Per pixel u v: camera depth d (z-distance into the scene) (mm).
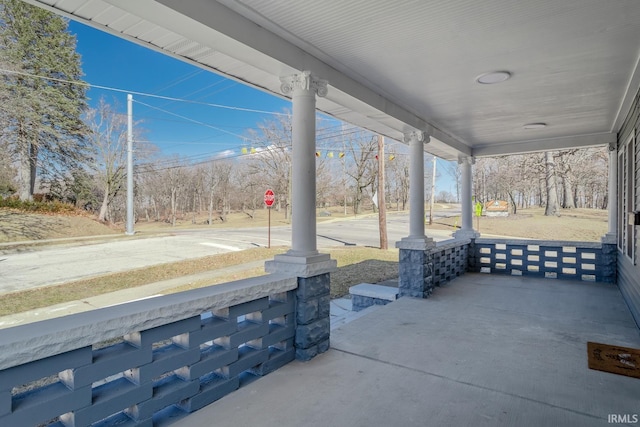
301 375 2342
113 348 1656
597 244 5453
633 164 3918
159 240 14016
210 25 1988
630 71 3004
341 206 33125
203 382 2037
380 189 11656
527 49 2613
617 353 2709
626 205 4324
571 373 2377
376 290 4766
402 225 20312
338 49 2625
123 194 23766
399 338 3059
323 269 2701
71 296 5898
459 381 2264
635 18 2180
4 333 1308
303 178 2691
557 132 5289
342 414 1877
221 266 8555
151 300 1822
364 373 2375
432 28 2312
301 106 2686
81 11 1981
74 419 1454
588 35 2398
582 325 3400
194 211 31625
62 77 18828
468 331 3236
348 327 3354
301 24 2281
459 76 3129
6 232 15242
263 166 28047
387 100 3760
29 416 1318
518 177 21547
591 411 1917
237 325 2236
